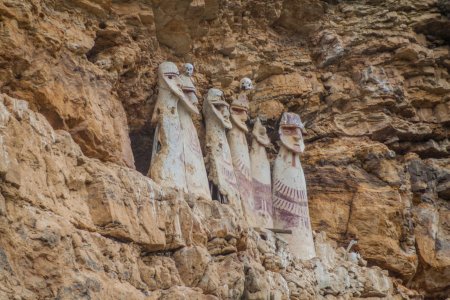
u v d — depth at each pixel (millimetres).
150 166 32406
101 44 32812
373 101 40906
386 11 42344
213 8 36094
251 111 39062
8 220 22922
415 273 40219
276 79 39844
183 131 33062
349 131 40719
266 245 32812
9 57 28234
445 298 41031
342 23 41906
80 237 24828
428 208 41125
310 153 39969
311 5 40750
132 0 33812
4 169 22969
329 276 35062
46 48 29453
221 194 33656
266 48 39500
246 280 29844
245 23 38812
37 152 24859
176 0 34406
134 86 33750
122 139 31391
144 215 27234
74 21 31297
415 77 42344
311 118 40656
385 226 39156
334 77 41250
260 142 37000
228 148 34938
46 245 23438
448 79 43094
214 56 37281
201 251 28344
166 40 35594
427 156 42469
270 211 35969
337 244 38875
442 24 43094
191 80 34375
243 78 37344
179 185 31734
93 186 26375
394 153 40656
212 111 34906
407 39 42094
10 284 22328
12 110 24547
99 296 24266
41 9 29859
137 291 25938
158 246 27406
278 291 30953
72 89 29922
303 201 36781
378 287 36844
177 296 26547
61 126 29375
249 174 35656
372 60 41656
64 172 25641
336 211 39156
